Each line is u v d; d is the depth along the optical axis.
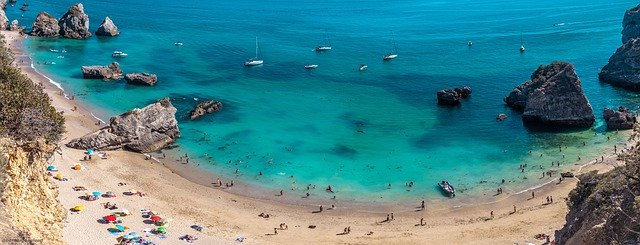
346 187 78.31
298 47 167.12
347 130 99.38
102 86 122.62
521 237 62.75
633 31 146.00
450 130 99.00
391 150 90.69
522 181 78.75
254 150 90.12
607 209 39.44
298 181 80.00
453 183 79.00
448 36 181.38
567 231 45.12
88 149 84.75
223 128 99.44
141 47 163.25
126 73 133.62
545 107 98.31
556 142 92.00
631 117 95.69
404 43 171.88
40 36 168.00
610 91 117.81
